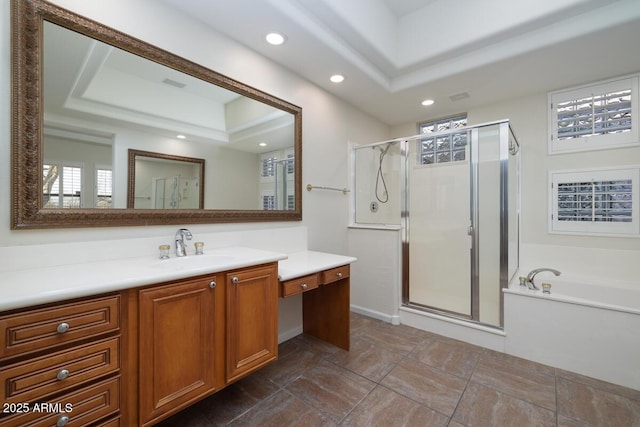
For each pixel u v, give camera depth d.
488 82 2.67
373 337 2.48
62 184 1.31
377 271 2.93
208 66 1.85
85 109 1.38
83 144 1.38
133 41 1.51
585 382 1.81
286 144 2.41
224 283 1.41
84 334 1.00
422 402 1.62
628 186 2.51
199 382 1.31
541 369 1.96
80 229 1.37
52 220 1.27
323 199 2.82
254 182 2.16
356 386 1.77
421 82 2.67
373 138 3.63
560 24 2.00
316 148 2.74
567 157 2.80
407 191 2.98
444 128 3.73
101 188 1.43
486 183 2.56
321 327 2.43
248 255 1.67
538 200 2.94
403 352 2.21
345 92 2.89
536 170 2.96
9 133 1.18
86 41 1.37
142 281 1.10
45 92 1.26
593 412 1.53
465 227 2.70
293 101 2.47
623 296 2.32
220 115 1.95
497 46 2.26
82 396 0.99
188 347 1.27
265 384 1.79
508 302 2.19
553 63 2.31
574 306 1.93
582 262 2.71
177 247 1.64
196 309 1.30
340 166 3.06
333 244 2.96
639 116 2.46
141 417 1.13
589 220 2.68
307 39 2.01
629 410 1.55
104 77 1.44
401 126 3.94
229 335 1.42
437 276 2.87
